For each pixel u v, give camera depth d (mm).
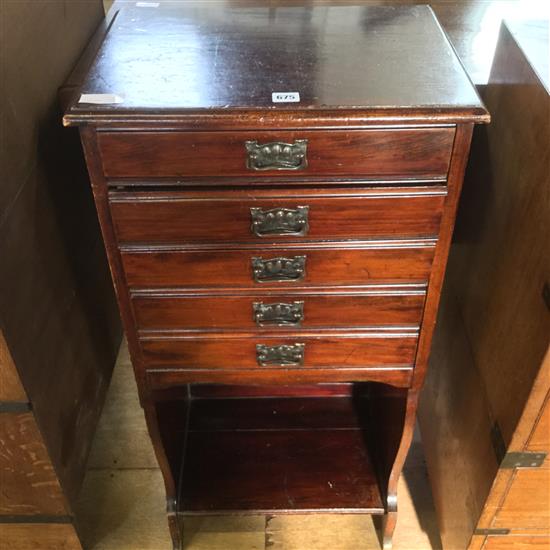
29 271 1010
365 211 877
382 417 1330
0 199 910
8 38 935
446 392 1294
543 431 948
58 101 1122
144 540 1351
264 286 954
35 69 1026
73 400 1206
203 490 1313
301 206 869
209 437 1416
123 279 946
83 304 1270
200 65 889
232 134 803
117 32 978
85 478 1444
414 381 1080
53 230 1111
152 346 1025
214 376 1072
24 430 1041
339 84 844
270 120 786
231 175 841
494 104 1049
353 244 910
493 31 1279
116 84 840
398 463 1211
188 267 930
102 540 1349
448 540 1266
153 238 900
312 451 1389
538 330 872
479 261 1111
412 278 952
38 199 1047
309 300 971
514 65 967
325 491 1314
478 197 1117
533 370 888
